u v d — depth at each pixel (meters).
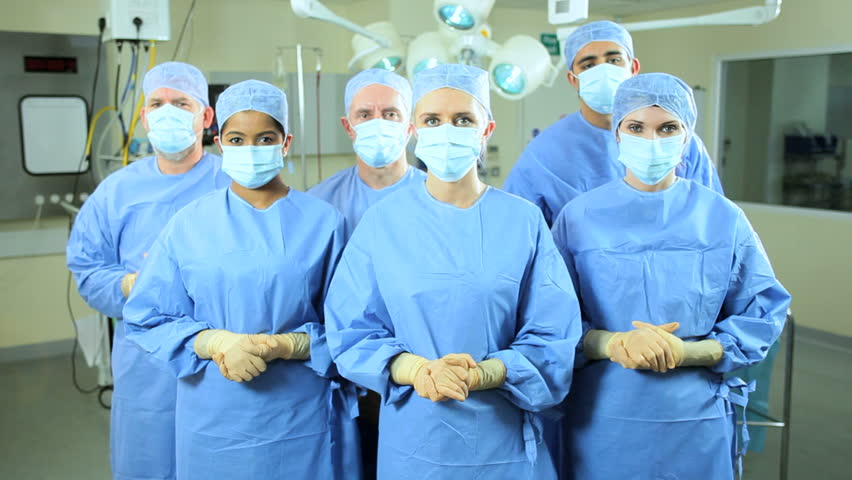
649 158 1.60
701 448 1.62
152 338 1.63
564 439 1.74
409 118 1.99
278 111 1.65
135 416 2.01
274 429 1.61
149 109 2.09
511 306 1.53
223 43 4.80
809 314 4.95
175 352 1.61
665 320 1.61
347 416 1.71
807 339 4.93
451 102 1.51
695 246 1.62
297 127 4.74
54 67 4.18
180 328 1.62
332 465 1.67
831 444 3.20
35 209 4.25
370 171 2.03
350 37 5.22
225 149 1.63
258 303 1.61
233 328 1.63
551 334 1.53
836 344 4.77
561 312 1.53
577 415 1.69
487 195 1.58
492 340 1.51
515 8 5.80
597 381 1.65
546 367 1.50
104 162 4.34
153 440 2.01
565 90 6.14
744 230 1.65
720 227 1.64
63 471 3.03
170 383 1.99
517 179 2.23
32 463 3.10
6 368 4.30
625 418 1.61
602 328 1.65
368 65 2.65
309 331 1.61
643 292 1.61
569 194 2.14
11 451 3.22
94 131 4.32
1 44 4.03
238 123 1.62
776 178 5.18
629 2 5.44
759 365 2.45
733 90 5.43
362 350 1.50
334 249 1.70
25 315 4.42
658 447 1.60
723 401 1.66
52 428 3.48
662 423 1.60
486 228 1.54
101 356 3.87
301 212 1.69
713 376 1.64
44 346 4.50
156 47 4.52
